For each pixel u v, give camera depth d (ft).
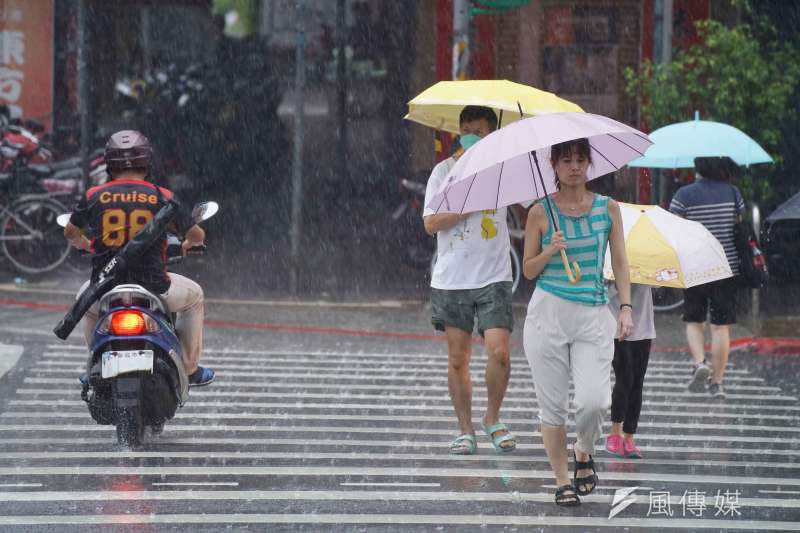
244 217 236.22
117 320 83.76
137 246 84.64
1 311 153.07
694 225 87.56
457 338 88.02
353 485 78.79
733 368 129.18
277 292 173.68
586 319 72.54
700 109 172.14
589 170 78.54
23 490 76.43
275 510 72.74
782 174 190.19
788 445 94.12
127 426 84.48
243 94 240.94
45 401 104.27
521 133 71.77
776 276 187.32
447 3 228.84
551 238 72.13
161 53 241.35
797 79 179.42
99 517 70.79
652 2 216.13
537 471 83.41
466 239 86.94
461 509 73.72
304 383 115.03
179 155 239.09
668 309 165.89
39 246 177.88
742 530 70.54
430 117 97.35
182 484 78.38
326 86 240.32
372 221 237.86
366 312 160.76
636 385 88.33
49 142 220.02
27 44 221.87
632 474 83.82
